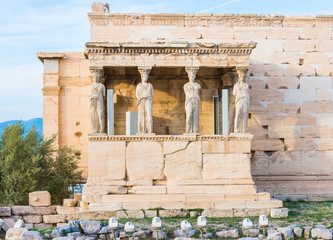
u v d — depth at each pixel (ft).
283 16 73.77
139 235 49.01
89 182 59.26
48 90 74.59
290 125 73.15
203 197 58.95
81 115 75.25
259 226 52.13
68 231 48.62
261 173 72.38
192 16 71.97
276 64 73.51
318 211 60.70
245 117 61.77
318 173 73.05
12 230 49.06
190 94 61.05
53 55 74.54
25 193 68.13
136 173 59.88
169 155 60.23
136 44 60.64
